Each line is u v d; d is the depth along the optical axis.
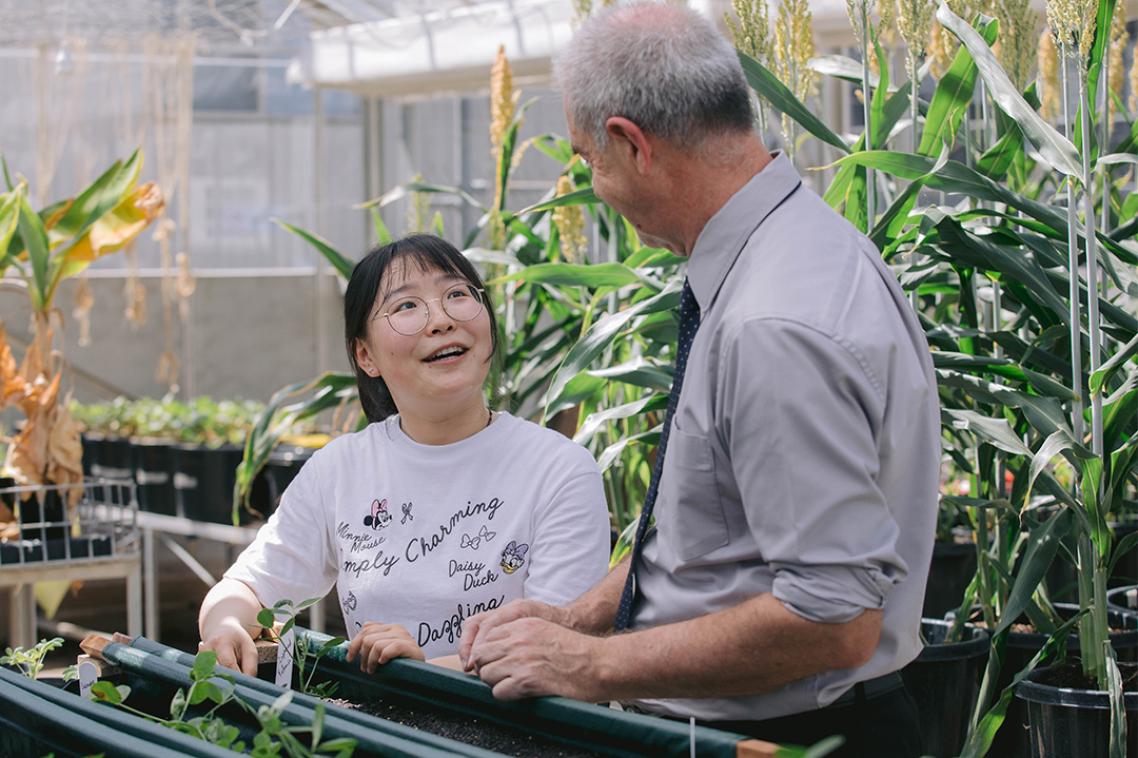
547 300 3.27
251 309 7.36
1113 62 3.05
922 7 2.26
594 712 1.27
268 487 4.58
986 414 2.49
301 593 1.95
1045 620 2.42
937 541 3.36
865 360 1.31
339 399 3.35
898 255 2.61
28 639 4.02
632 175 1.46
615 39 1.44
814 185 4.14
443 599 1.82
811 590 1.28
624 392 2.93
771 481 1.30
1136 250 2.42
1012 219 2.27
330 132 7.38
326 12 5.43
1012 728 2.56
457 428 1.88
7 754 1.35
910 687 2.42
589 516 1.83
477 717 1.43
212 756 1.12
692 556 1.44
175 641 5.35
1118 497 2.21
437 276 1.85
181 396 7.21
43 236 3.63
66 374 6.91
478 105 6.75
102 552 3.65
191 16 5.66
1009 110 2.06
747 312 1.33
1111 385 2.28
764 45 2.43
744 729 1.50
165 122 5.80
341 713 1.25
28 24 5.64
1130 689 2.26
